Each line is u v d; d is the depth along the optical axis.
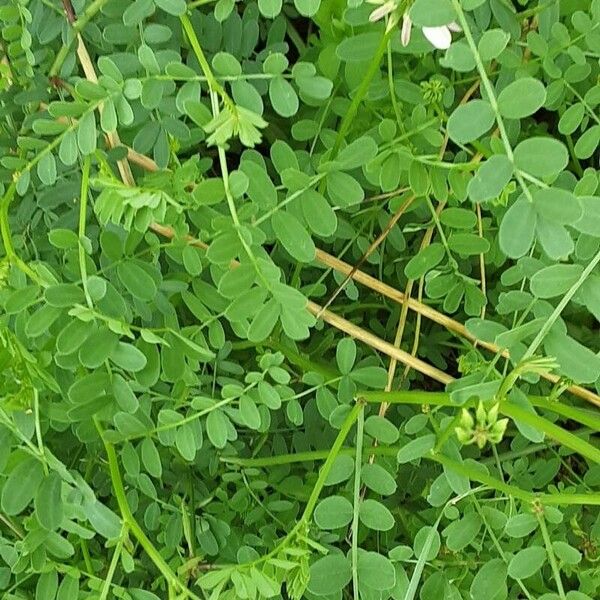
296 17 0.65
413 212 0.63
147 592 0.51
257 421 0.52
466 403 0.48
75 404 0.49
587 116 0.58
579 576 0.57
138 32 0.54
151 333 0.48
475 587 0.50
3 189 0.55
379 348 0.60
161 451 0.60
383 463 0.57
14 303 0.48
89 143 0.49
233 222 0.47
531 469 0.62
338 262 0.60
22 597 0.55
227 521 0.61
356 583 0.49
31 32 0.55
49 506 0.50
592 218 0.40
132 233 0.50
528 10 0.57
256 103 0.48
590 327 0.69
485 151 0.53
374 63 0.50
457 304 0.58
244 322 0.50
